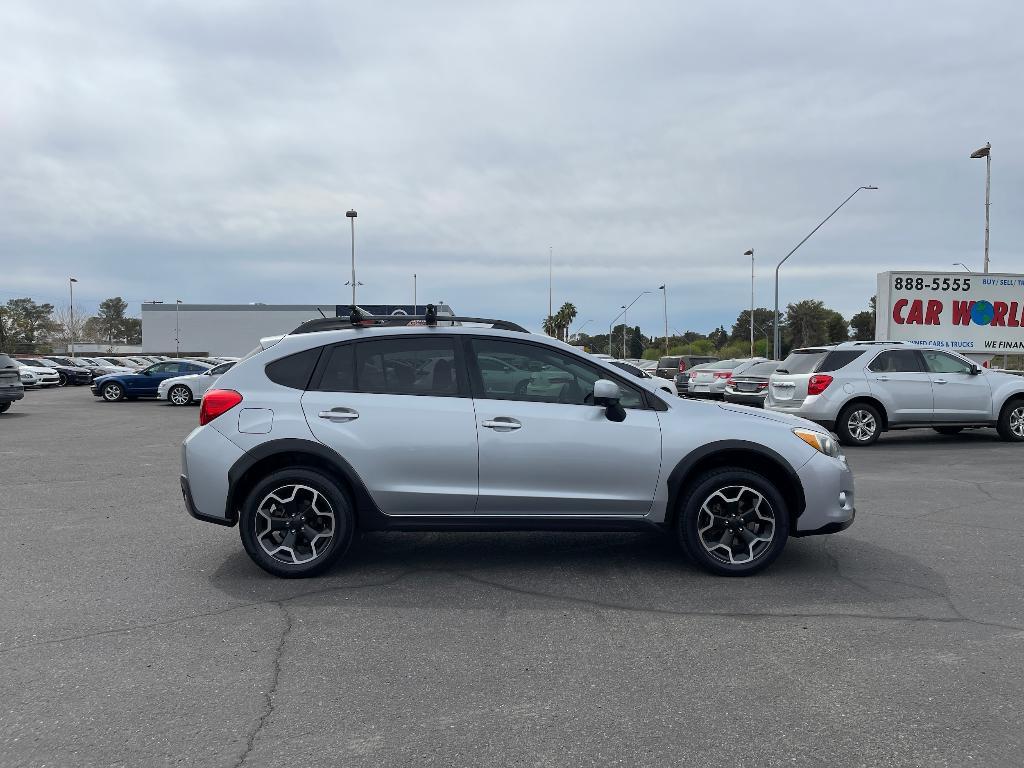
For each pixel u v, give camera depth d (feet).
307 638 13.92
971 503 26.05
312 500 17.21
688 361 96.63
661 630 14.30
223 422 17.06
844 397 41.73
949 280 71.72
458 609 15.46
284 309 236.84
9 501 26.61
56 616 15.03
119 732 10.52
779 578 17.42
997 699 11.46
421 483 17.15
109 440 46.29
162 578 17.48
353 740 10.33
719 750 10.05
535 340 17.81
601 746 10.17
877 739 10.31
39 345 239.71
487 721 10.84
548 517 17.35
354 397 17.28
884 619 14.83
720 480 17.20
